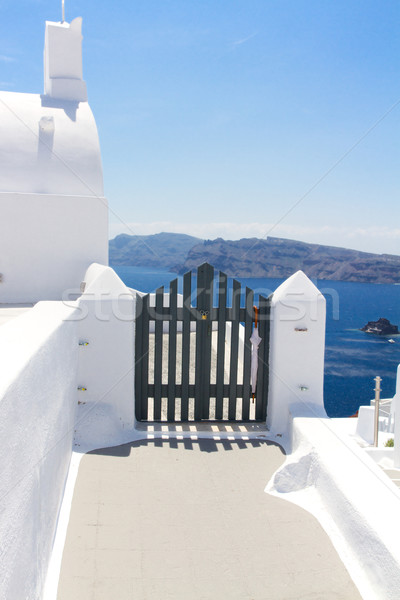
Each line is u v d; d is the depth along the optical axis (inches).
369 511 151.2
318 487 187.2
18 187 358.6
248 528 167.9
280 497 188.7
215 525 168.9
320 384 240.5
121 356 230.5
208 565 149.3
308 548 158.4
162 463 209.2
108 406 229.9
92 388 228.2
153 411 258.4
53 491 153.8
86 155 378.3
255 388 253.4
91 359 227.5
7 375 103.7
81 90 418.3
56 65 411.8
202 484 194.2
